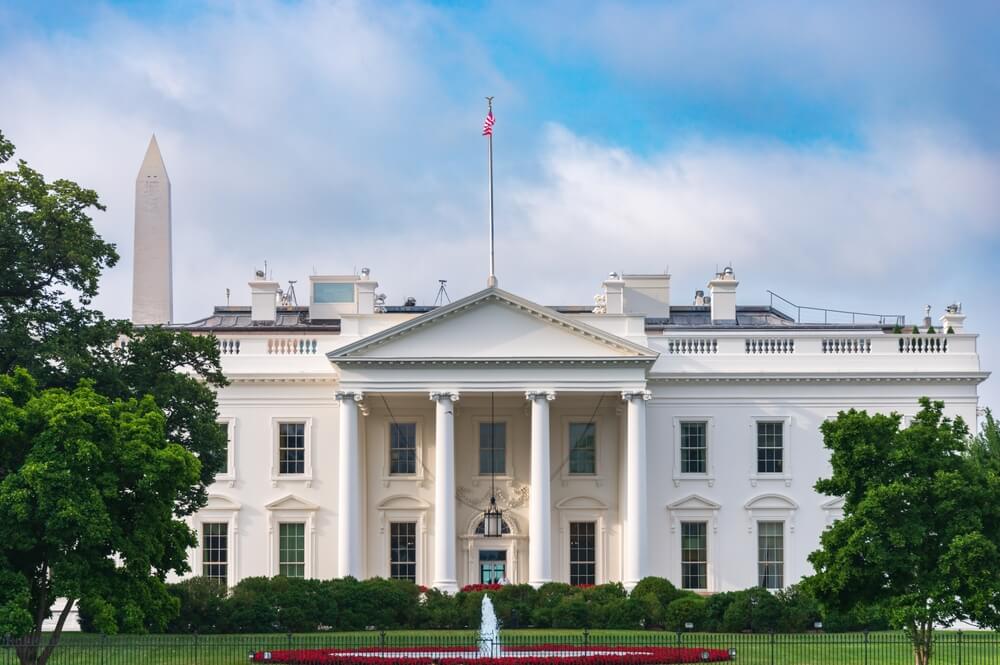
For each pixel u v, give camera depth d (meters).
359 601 69.56
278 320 94.69
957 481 51.88
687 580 81.00
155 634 64.25
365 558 81.06
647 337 82.00
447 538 77.38
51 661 53.66
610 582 76.19
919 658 52.59
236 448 81.44
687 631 67.56
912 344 82.12
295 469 81.56
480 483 81.94
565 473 81.81
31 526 48.91
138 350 66.44
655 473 81.44
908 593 52.19
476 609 70.69
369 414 81.69
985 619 51.22
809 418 81.69
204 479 67.19
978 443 74.19
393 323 81.88
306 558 80.81
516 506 81.69
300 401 81.69
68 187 64.69
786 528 81.06
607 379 78.38
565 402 82.06
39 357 61.09
